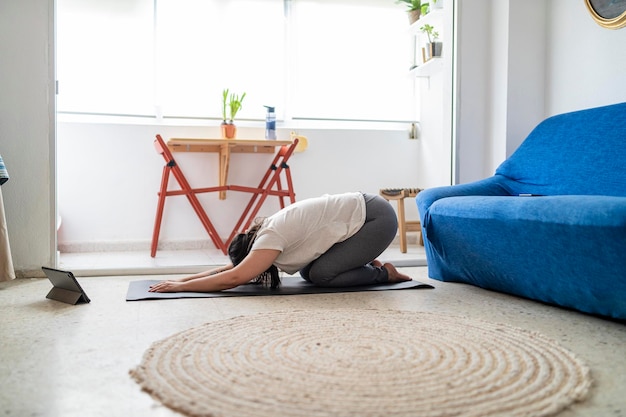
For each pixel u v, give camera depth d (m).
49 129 3.41
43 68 3.38
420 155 5.49
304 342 1.89
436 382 1.52
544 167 3.22
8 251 3.02
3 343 1.92
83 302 2.61
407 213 5.50
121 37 4.97
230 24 5.20
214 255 4.59
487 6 3.96
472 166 3.99
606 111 3.07
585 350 1.89
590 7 3.42
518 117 3.81
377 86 5.53
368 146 5.39
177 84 5.12
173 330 2.11
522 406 1.37
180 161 4.96
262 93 5.32
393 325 2.13
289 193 4.82
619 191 2.79
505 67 3.80
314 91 5.42
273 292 2.82
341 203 2.90
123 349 1.85
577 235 2.25
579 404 1.41
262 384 1.49
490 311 2.47
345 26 5.43
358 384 1.50
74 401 1.41
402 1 5.35
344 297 2.75
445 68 4.20
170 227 4.96
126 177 4.85
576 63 3.59
